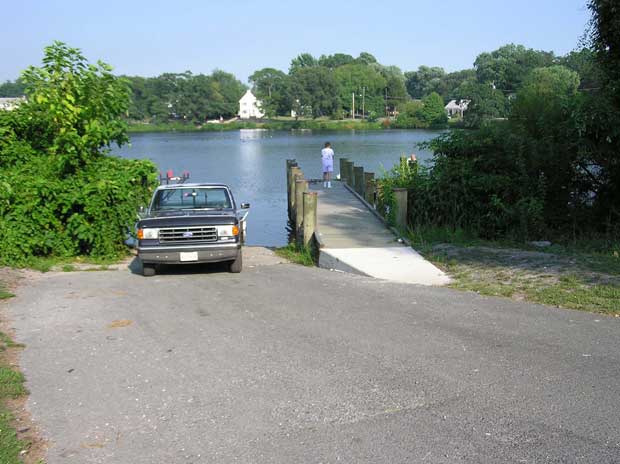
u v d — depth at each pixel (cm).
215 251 1116
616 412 482
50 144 1504
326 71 14400
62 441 462
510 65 8925
